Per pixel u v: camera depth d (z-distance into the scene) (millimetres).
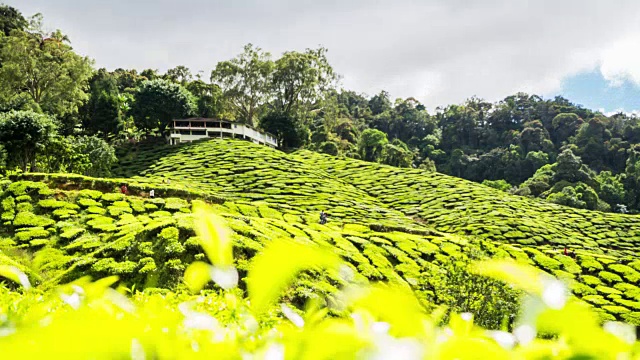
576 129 154000
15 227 34875
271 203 55031
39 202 38281
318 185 68875
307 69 101312
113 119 89000
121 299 1014
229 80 101750
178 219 30125
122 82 118562
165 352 727
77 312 847
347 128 131500
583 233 58688
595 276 40562
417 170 82875
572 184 111875
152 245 27859
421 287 32625
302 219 48844
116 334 651
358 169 83625
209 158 77938
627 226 61562
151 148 85688
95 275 25516
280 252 612
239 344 949
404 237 41344
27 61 76188
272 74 102312
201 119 90688
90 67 81562
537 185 114125
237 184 66625
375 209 60750
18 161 55781
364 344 604
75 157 60906
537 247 50875
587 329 627
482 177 140875
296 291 19047
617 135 147125
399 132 163750
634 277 40125
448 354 624
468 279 21672
